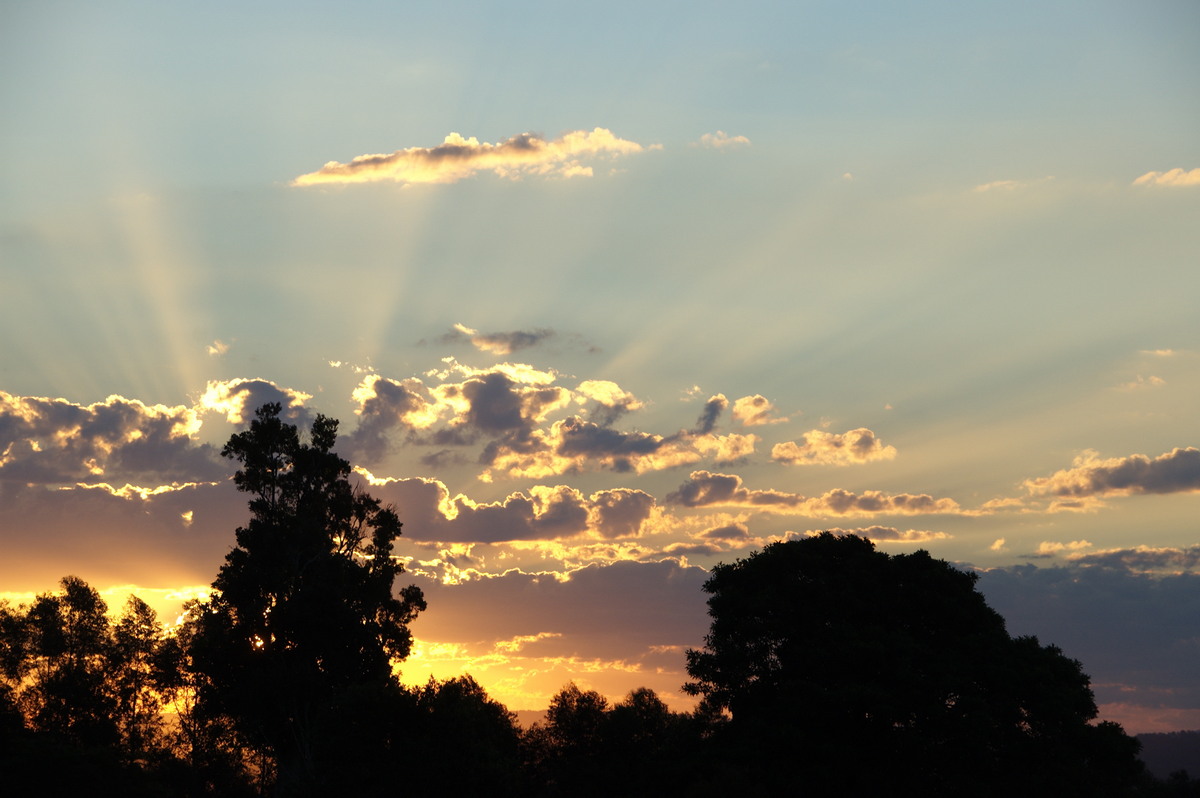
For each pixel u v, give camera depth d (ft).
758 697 184.75
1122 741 168.14
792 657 184.03
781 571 197.36
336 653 220.43
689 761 172.04
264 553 231.09
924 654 177.06
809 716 169.37
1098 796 162.40
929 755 168.04
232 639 223.71
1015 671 172.45
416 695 176.35
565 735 206.59
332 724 171.94
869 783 167.94
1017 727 169.27
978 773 166.61
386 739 169.99
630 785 188.44
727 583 200.95
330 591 220.02
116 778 194.80
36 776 187.73
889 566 196.34
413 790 163.12
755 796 149.59
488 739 175.22
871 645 172.96
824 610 189.06
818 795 165.27
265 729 219.00
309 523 231.50
